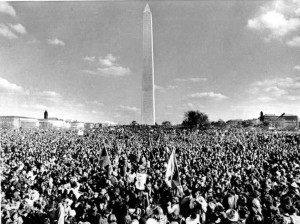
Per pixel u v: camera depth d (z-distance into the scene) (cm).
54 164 2305
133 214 976
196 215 895
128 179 1723
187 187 1339
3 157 2736
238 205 1018
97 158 2681
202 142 4331
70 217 1003
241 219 831
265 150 3169
